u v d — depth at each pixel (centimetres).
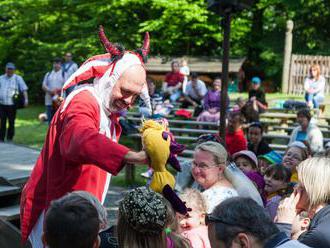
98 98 296
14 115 1197
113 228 258
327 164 295
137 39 1953
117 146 259
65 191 295
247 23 2391
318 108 1498
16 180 543
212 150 379
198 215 319
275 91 2530
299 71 2172
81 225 201
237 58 2153
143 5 1914
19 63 2281
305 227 305
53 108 1324
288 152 534
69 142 267
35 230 314
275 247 205
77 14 2031
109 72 297
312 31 2666
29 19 2017
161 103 1296
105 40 301
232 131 764
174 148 266
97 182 303
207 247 305
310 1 2520
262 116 1256
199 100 1371
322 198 290
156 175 261
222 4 638
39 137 1259
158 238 225
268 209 410
